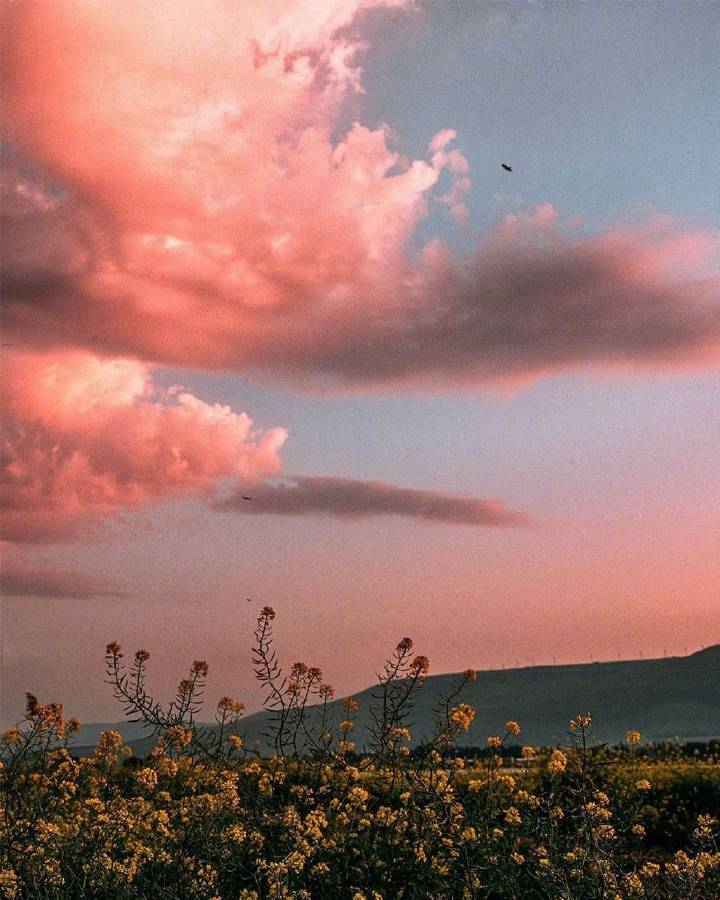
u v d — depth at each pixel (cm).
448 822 627
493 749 851
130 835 636
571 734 723
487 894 599
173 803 702
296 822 654
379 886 607
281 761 746
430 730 707
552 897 565
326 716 763
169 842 627
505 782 765
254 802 685
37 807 658
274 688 742
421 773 673
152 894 566
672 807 1116
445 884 598
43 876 552
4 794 698
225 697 787
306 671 794
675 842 1057
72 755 792
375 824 660
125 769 841
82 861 575
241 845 626
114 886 553
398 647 709
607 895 562
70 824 657
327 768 742
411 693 700
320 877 616
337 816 669
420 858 608
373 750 698
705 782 1145
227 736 767
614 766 1183
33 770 772
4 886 537
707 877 611
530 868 604
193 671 778
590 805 659
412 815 652
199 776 753
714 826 1034
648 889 612
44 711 735
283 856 626
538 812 713
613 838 649
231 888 616
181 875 584
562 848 625
